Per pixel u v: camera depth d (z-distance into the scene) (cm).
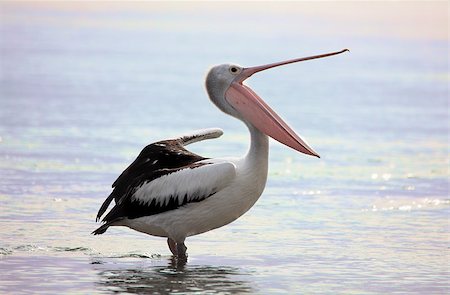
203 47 6900
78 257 1070
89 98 3247
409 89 4006
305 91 3859
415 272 1018
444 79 4616
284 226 1274
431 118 2877
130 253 1098
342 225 1284
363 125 2655
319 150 2133
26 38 7381
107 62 5269
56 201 1428
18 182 1592
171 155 1066
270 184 1641
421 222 1312
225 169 1004
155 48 6700
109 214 1058
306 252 1115
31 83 3788
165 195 1023
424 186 1645
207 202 1020
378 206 1439
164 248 1134
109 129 2405
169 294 909
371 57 6350
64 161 1852
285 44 7450
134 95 3422
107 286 936
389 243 1170
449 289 946
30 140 2142
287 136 1037
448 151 2142
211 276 988
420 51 7062
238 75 1078
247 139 2291
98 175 1694
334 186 1631
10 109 2797
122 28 9600
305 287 946
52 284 941
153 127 2484
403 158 2016
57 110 2819
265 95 3638
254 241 1175
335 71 5150
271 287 945
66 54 5825
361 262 1064
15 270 997
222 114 2873
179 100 3288
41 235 1181
